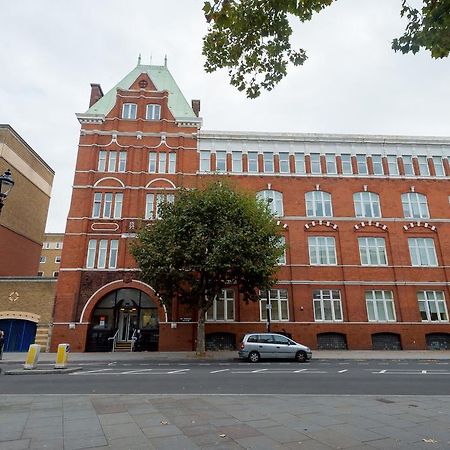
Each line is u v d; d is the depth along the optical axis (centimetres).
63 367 1645
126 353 2592
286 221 3158
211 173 3234
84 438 607
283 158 3388
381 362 2109
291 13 593
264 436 618
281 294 2978
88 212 3008
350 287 3000
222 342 2838
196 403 883
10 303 2822
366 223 3183
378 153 3412
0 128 3403
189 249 2294
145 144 3266
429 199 3284
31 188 3878
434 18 518
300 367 1814
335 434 630
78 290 2811
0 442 587
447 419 732
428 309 2989
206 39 659
